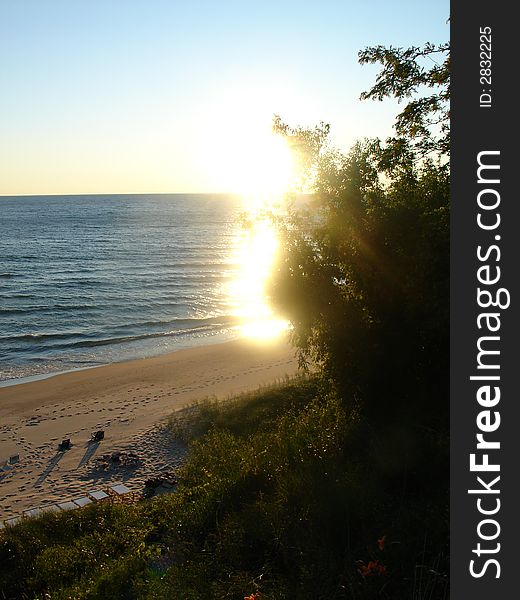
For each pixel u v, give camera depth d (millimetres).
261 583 5906
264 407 16203
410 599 5016
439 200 9031
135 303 40094
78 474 13961
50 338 30453
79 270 55656
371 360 10070
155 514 9742
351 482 7211
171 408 18766
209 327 33312
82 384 21984
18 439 16375
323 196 10547
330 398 11609
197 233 99500
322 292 10680
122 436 16391
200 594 5875
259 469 8938
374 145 10336
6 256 65500
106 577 6895
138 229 106500
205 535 7590
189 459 12594
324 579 5516
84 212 160500
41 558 8234
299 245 10875
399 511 6477
